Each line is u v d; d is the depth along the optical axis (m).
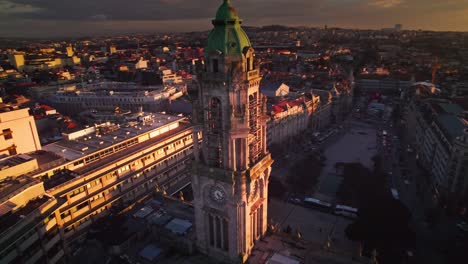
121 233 87.31
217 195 70.19
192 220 88.25
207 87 63.25
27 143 144.38
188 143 169.88
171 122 169.75
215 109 66.31
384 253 103.38
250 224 72.81
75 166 125.50
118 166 133.50
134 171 141.62
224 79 60.06
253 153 70.00
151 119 171.50
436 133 180.62
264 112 71.81
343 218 141.88
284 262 71.00
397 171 194.00
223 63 59.81
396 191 166.50
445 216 146.88
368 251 107.00
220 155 68.50
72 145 139.50
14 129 138.50
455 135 157.12
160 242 83.56
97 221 121.00
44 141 166.88
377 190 155.38
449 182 149.88
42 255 88.25
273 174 185.00
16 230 79.25
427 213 146.62
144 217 93.50
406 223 114.06
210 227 75.19
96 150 133.00
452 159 146.62
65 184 113.00
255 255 74.31
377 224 111.38
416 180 182.38
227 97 61.69
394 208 117.75
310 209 149.00
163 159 154.25
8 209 82.88
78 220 117.25
